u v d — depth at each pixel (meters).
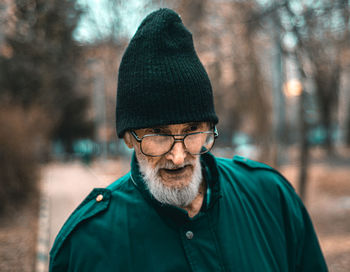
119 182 1.27
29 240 5.66
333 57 5.20
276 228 1.22
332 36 4.81
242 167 1.38
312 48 4.71
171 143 1.07
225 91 8.21
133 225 1.12
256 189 1.29
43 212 7.97
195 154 1.09
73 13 5.62
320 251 1.32
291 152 15.67
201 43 6.30
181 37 1.13
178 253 1.08
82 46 6.36
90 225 1.14
